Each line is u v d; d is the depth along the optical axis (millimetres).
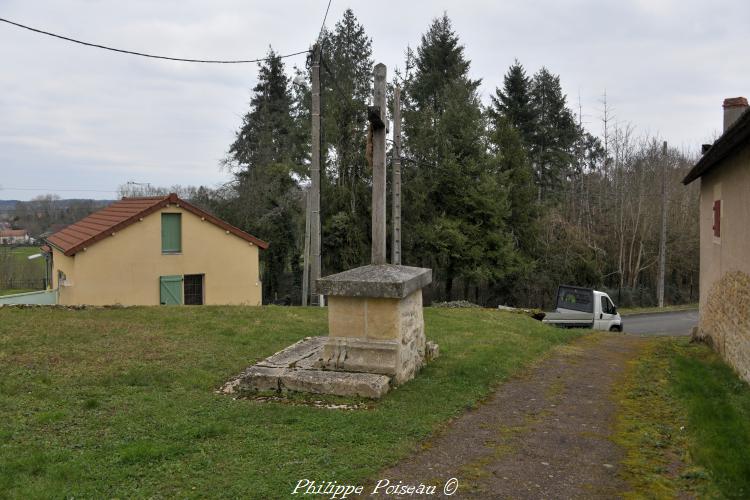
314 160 13273
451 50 34500
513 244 30750
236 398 6199
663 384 7906
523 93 40438
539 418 5973
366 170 27875
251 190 30609
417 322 7680
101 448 4566
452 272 30078
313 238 13453
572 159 44156
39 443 4637
